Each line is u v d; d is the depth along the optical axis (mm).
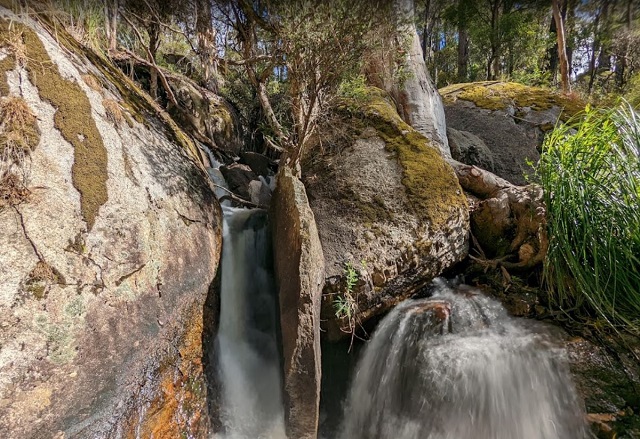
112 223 2154
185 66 7242
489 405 2582
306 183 3807
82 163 2174
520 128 5934
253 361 3340
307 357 2406
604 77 9242
